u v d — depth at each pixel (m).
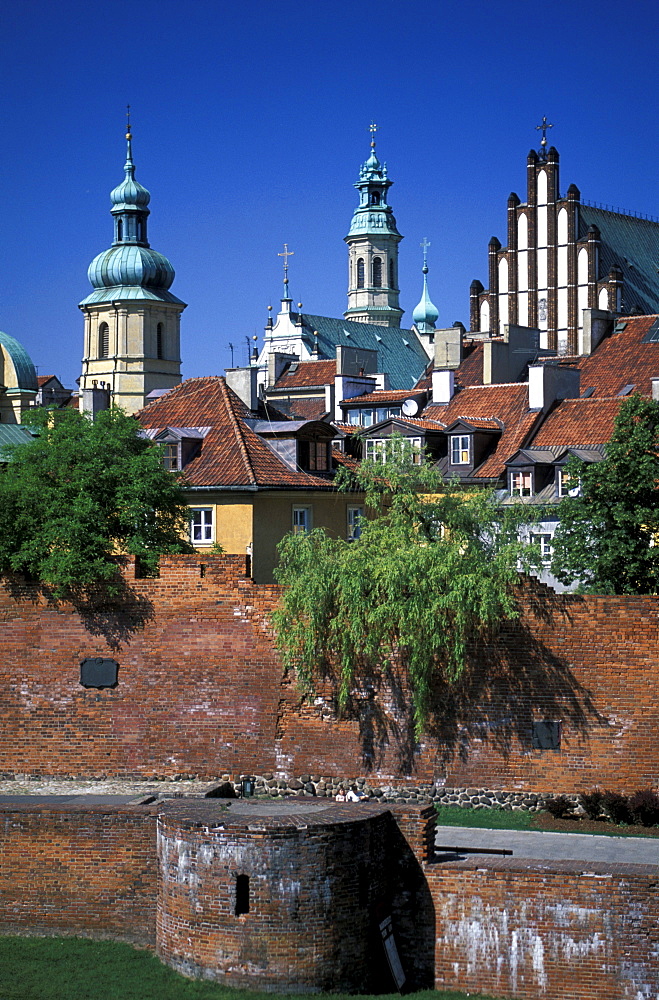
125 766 47.25
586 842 40.03
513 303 122.88
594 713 43.56
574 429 72.19
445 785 44.75
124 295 186.88
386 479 49.00
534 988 34.41
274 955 34.19
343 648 44.97
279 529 62.81
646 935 33.59
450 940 35.19
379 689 45.31
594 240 119.50
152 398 87.31
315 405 108.44
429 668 44.56
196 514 62.34
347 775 45.59
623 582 50.22
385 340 197.25
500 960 34.75
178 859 35.19
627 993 33.69
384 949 35.22
